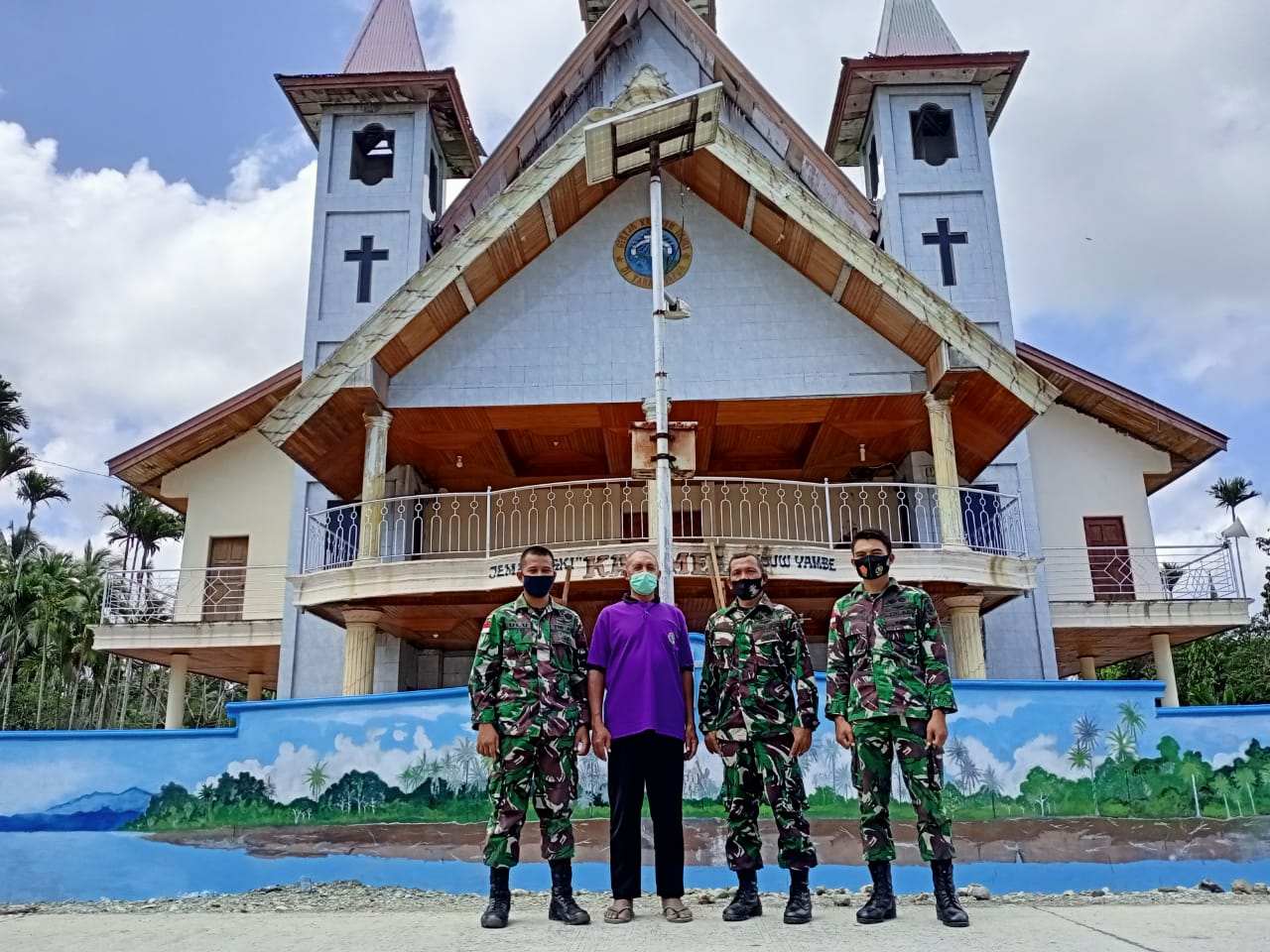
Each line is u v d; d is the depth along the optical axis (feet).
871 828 18.54
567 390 51.93
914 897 23.97
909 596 19.27
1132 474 70.49
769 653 19.31
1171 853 32.14
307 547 59.62
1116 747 33.01
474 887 30.78
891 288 48.16
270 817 32.68
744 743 19.08
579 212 54.13
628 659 19.42
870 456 61.21
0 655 160.66
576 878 29.84
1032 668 60.49
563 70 62.49
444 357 52.31
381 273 64.75
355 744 32.99
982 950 14.70
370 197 66.18
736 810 19.03
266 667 74.18
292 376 66.13
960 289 64.18
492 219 49.11
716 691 19.52
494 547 64.28
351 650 49.49
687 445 32.12
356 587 48.01
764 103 62.34
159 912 24.08
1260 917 18.40
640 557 20.44
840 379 51.52
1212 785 32.83
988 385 49.21
